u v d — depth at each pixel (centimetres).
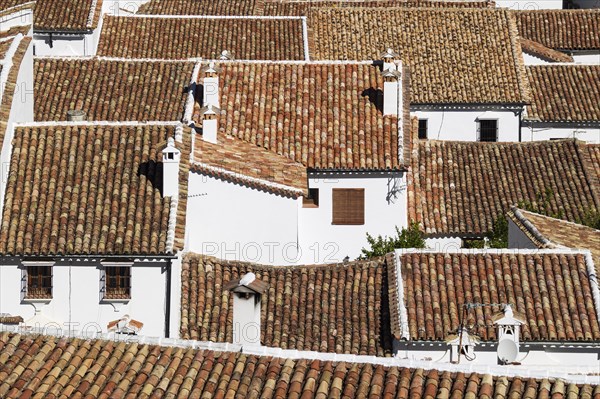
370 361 3756
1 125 5606
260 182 5831
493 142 7262
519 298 4991
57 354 3838
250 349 3825
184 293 5262
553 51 9294
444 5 9888
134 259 5269
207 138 6172
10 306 5306
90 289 5294
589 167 7069
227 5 9650
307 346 5009
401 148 6419
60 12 8162
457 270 5122
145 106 6906
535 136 8425
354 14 8650
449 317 4922
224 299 5256
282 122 6506
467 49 8381
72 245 5259
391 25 8575
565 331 4853
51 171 5581
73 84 7044
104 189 5516
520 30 9819
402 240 6175
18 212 5400
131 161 5669
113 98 6962
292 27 8456
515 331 4734
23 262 5281
